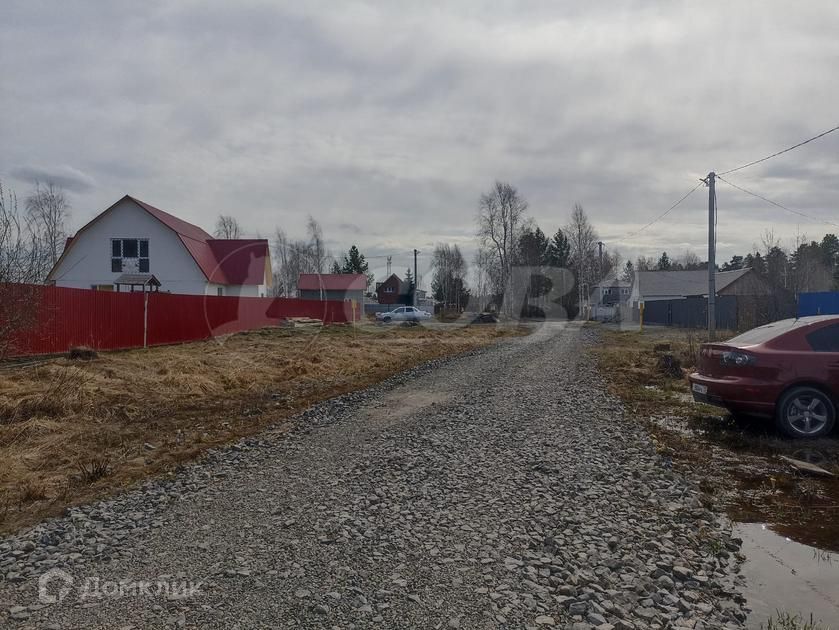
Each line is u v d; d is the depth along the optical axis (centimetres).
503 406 975
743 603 359
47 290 1474
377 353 2000
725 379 751
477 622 318
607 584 369
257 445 738
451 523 463
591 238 5862
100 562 401
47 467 671
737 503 530
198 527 462
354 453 686
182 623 316
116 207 3203
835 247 7431
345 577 368
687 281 5666
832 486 571
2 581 375
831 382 706
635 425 823
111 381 1152
